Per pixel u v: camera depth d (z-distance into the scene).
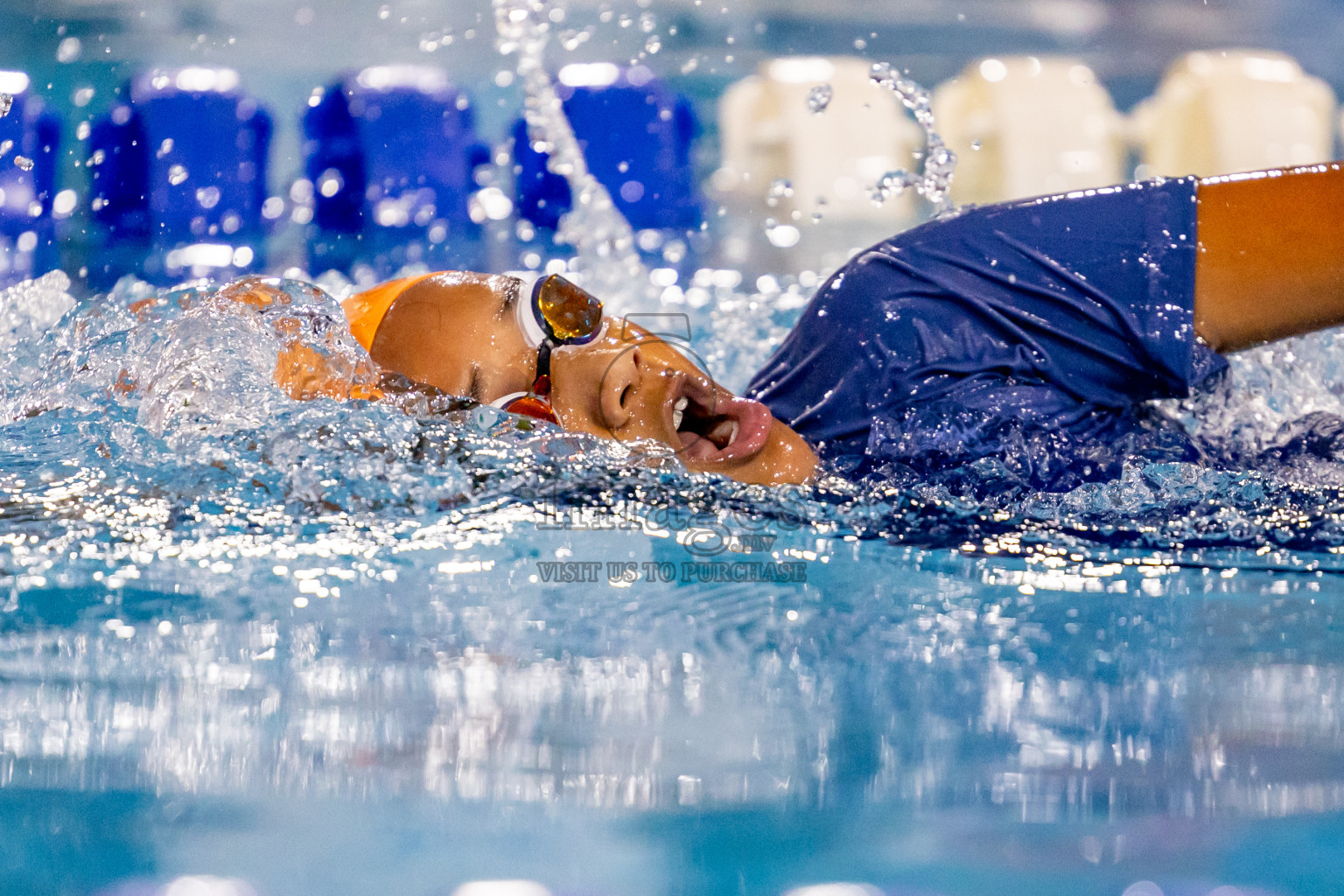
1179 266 5.77
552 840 1.94
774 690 2.78
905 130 18.42
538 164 16.80
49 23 19.05
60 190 15.50
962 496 4.87
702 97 19.50
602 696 2.73
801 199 17.95
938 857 1.88
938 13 22.22
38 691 2.75
